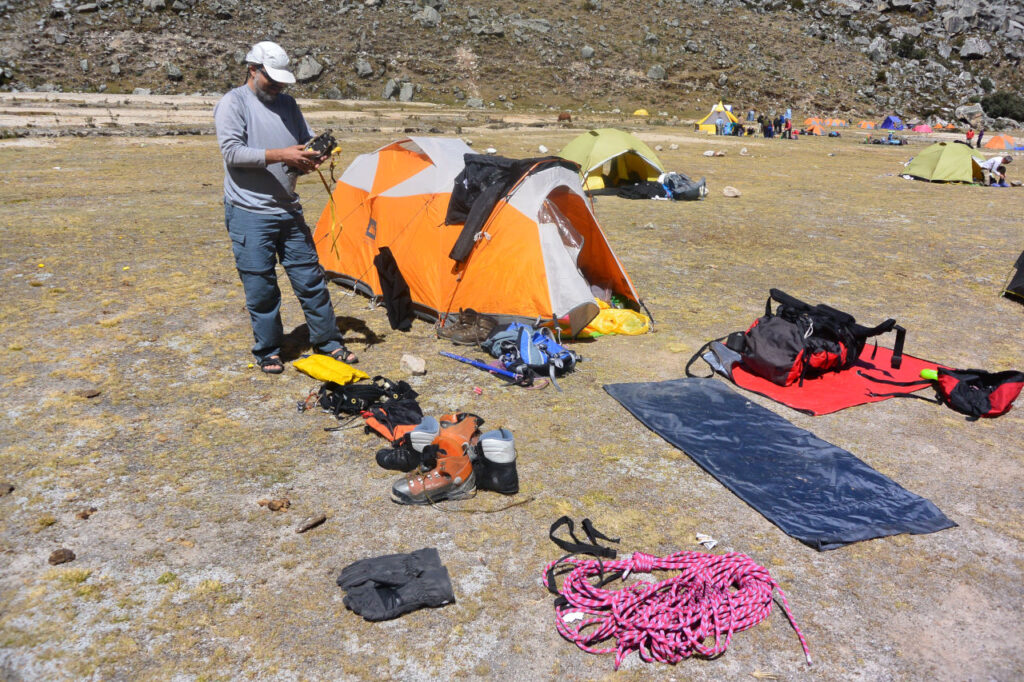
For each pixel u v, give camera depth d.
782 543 4.02
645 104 55.78
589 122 42.81
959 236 12.84
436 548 3.85
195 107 39.12
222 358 6.23
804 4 80.75
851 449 5.09
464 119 40.91
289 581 3.56
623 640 3.22
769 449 4.97
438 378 5.98
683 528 4.11
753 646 3.29
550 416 5.40
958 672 3.15
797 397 5.86
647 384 5.93
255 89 5.54
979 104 61.44
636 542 3.96
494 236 6.82
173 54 49.72
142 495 4.21
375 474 4.55
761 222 13.55
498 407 5.50
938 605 3.57
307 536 3.91
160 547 3.76
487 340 6.46
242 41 53.44
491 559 3.79
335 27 58.53
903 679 3.11
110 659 3.04
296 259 5.84
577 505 4.30
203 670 3.01
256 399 5.49
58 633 3.17
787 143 33.72
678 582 3.51
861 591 3.65
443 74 54.81
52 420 5.03
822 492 4.46
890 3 82.06
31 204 12.64
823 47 70.69
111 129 26.92
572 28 65.62
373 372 6.03
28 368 5.85
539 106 53.00
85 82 45.12
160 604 3.37
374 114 41.31
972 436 5.36
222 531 3.92
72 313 7.19
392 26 59.88
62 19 50.28
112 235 10.45
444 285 7.10
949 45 74.75
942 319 8.13
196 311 7.38
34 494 4.18
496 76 56.06
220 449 4.76
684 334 7.25
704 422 5.31
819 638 3.34
